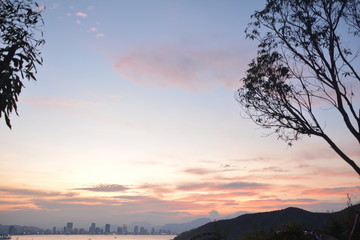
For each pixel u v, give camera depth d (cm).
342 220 1530
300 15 1407
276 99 1479
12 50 944
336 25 1350
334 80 1310
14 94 917
